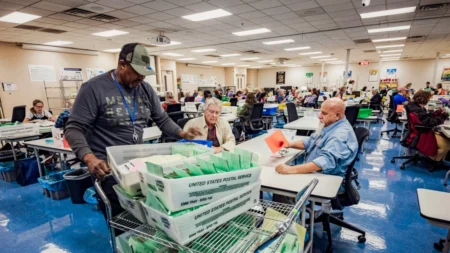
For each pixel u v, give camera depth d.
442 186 3.05
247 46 9.32
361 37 7.82
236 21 5.72
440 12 5.14
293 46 9.48
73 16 4.98
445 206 1.14
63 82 8.87
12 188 3.20
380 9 4.95
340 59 14.19
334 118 1.79
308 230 1.52
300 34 7.28
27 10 4.53
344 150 1.64
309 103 8.52
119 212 1.02
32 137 3.47
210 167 0.74
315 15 5.31
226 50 10.27
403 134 4.89
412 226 2.20
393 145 5.12
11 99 7.67
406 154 4.43
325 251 1.88
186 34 7.06
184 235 0.64
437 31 6.96
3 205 2.72
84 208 2.61
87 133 1.18
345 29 6.67
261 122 5.26
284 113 5.55
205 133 2.28
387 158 4.24
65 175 2.69
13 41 7.47
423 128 3.42
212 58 13.00
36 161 3.37
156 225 0.70
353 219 2.33
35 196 2.93
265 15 5.26
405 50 10.85
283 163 1.69
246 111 5.01
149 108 1.39
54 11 4.64
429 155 3.45
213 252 0.73
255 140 2.60
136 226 0.85
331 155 1.61
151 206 0.70
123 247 0.82
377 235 2.08
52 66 8.60
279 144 1.90
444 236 2.04
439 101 6.25
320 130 1.91
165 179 0.62
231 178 0.75
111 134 1.21
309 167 1.55
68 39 7.33
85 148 0.96
